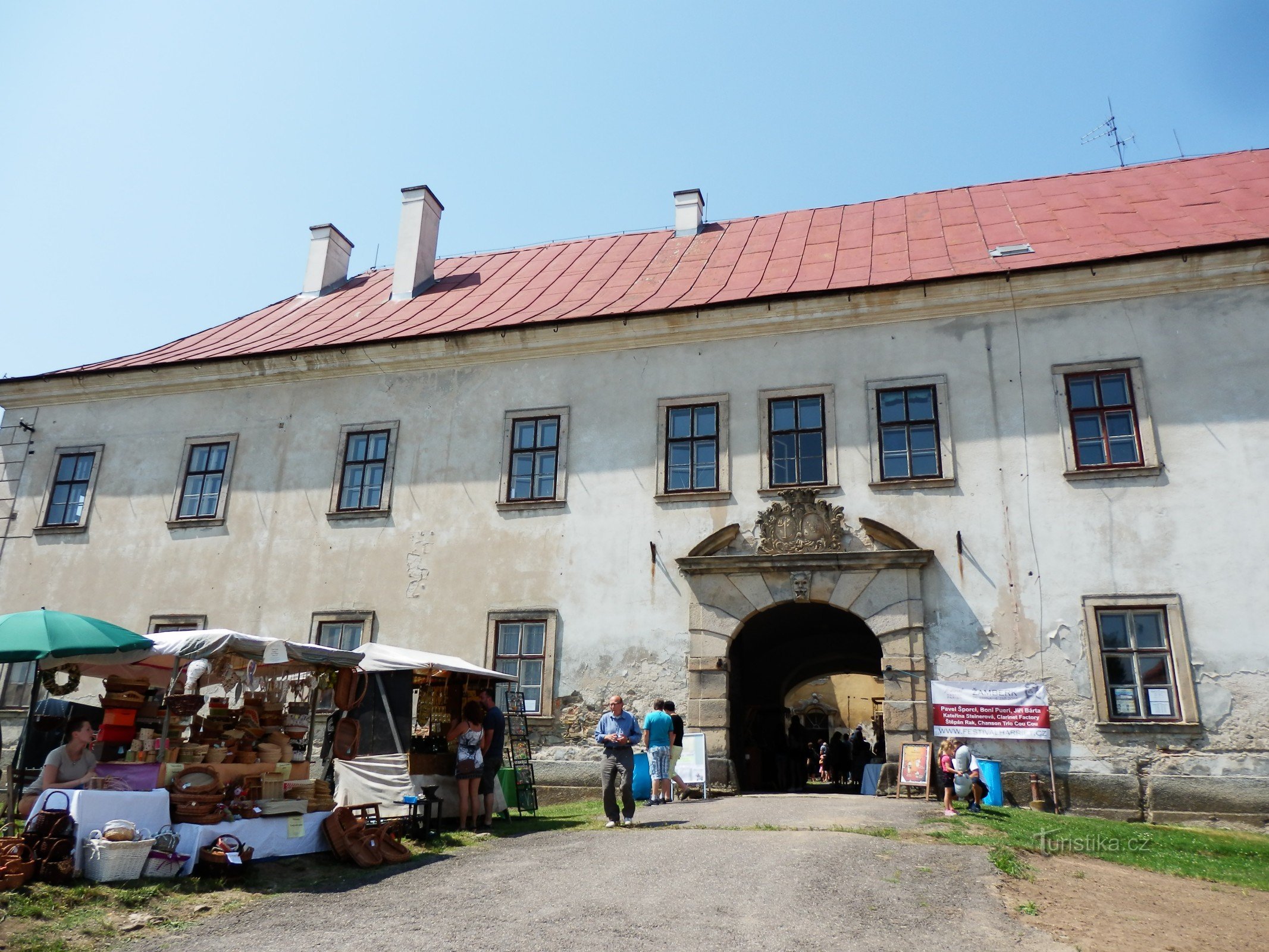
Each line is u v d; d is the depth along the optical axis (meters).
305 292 22.58
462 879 8.12
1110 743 12.94
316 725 16.45
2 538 18.94
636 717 14.88
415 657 11.92
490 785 10.98
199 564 17.80
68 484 19.08
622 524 15.83
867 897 7.27
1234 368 13.74
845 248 18.06
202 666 8.90
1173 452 13.67
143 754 9.08
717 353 16.22
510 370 17.28
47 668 9.88
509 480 16.70
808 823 10.45
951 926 6.66
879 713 29.38
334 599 16.91
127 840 7.64
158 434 18.88
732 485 15.45
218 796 8.40
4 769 16.44
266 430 18.30
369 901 7.42
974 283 14.92
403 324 18.95
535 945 6.10
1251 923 7.24
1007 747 13.30
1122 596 13.36
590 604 15.62
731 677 14.96
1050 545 13.83
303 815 9.04
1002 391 14.62
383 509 17.11
